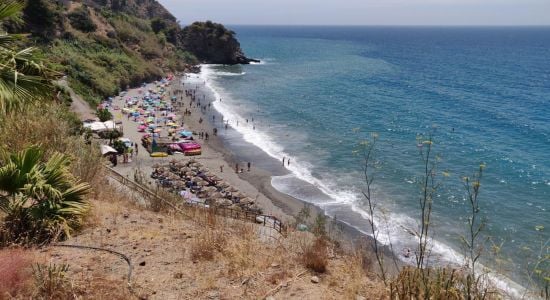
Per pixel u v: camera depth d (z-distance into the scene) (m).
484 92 79.31
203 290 5.94
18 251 6.53
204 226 8.62
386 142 44.06
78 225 8.09
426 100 70.19
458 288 4.80
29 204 8.29
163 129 49.72
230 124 53.28
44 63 8.52
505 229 24.64
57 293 5.54
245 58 125.19
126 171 33.75
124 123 50.94
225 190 30.92
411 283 4.99
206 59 121.81
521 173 35.94
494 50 195.88
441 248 17.48
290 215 27.42
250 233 8.38
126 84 73.25
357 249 7.72
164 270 6.52
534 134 49.47
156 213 10.14
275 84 85.38
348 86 83.00
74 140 12.45
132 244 7.48
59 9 80.12
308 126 51.78
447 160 38.47
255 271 6.52
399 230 23.92
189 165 36.59
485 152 41.50
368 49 193.38
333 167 37.34
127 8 150.62
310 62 130.50
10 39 7.78
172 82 85.88
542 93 79.19
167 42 115.25
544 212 27.89
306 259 6.81
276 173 36.28
